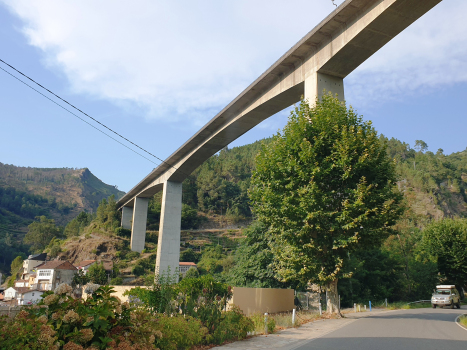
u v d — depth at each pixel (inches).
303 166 835.4
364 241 823.7
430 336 506.3
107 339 281.3
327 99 897.5
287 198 812.6
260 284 1317.7
